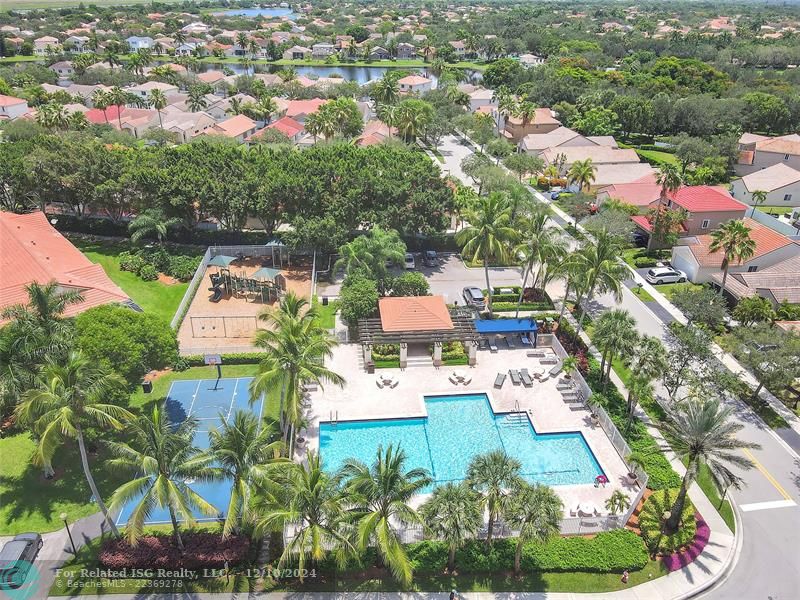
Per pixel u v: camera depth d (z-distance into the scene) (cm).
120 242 7825
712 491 4041
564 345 5594
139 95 14962
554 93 15100
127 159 7719
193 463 3047
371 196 7019
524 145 11562
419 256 7600
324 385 5044
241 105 13425
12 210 7950
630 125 13400
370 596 3294
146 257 7094
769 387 4819
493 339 5784
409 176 7162
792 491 4047
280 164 7512
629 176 9938
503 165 10738
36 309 3966
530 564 3419
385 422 4669
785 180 9581
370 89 16112
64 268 5759
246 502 3108
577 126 13175
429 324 5403
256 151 8069
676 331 5622
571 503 3894
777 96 13638
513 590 3331
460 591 3325
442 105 14075
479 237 5759
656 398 4972
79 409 3309
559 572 3434
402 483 3106
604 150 10900
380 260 6109
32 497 3844
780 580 3428
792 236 7781
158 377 5131
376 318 5638
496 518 3588
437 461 4312
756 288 6284
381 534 3022
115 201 7625
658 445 4300
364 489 3064
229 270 6994
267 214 7106
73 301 4178
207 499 3912
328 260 7312
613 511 3744
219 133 11450
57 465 4097
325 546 3459
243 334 5781
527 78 16800
